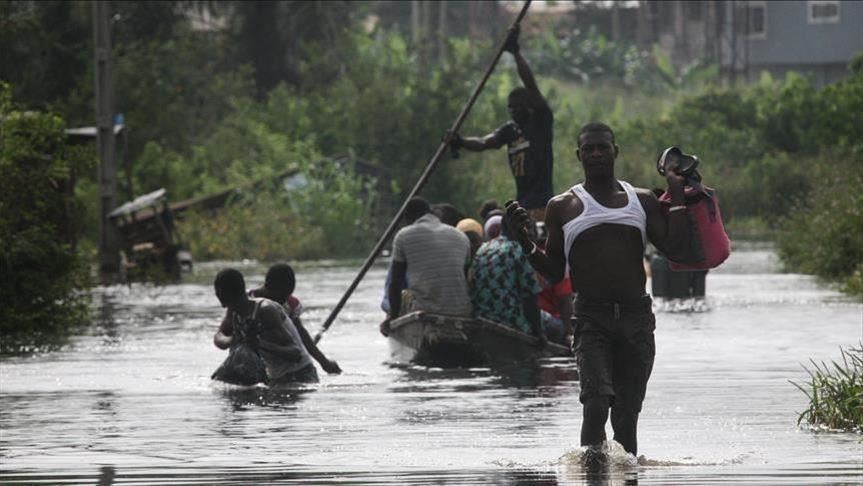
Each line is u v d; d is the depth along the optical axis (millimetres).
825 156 159875
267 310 36500
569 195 24109
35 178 55219
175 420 29844
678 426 27828
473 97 45469
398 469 23500
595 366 23609
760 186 168000
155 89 147875
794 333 47688
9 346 46719
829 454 24219
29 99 136000
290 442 26609
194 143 151250
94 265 99562
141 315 59469
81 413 31109
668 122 187750
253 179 131125
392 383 36312
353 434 27516
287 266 38469
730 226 164750
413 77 154250
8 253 52625
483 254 42375
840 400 28453
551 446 25703
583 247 23750
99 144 91375
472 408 31156
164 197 91250
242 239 117625
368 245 131000
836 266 79688
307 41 183750
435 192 146500
